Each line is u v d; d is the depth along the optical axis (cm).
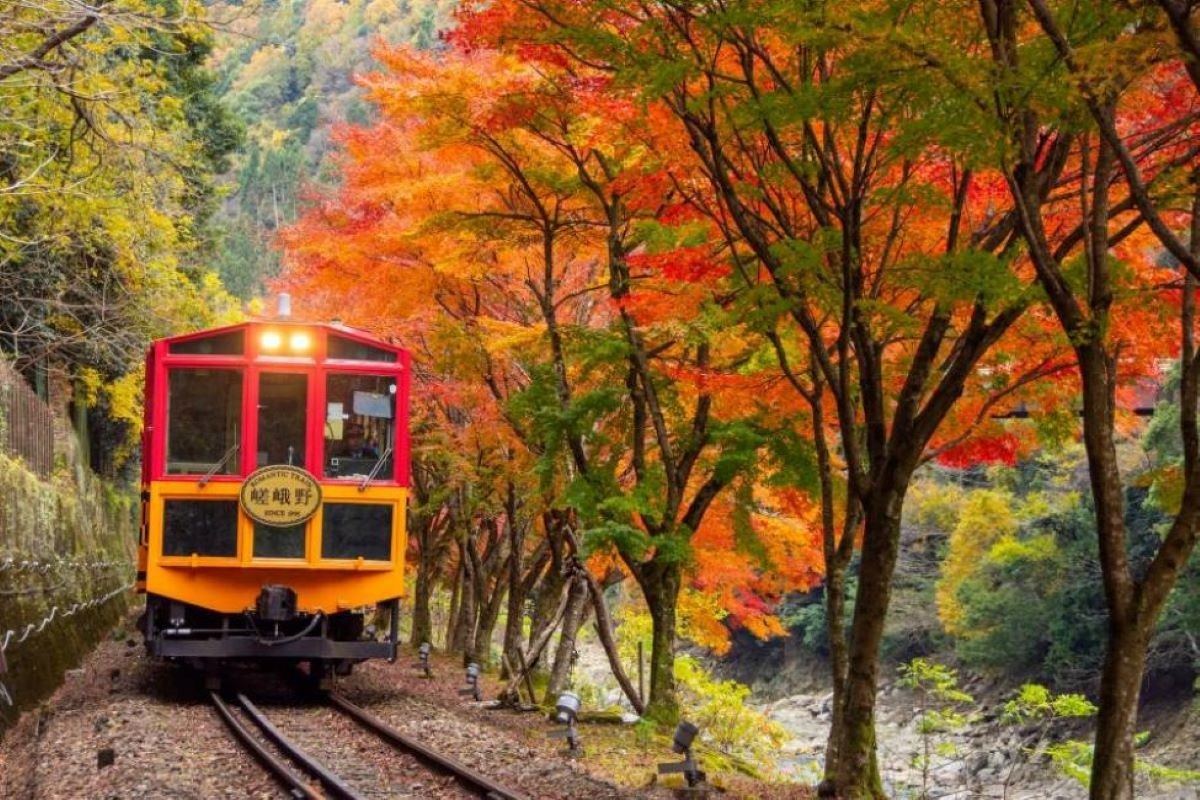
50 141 1589
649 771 1234
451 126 1413
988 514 3700
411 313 1878
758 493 1819
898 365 1355
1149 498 3028
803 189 1048
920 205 1095
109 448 4097
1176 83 1032
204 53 3170
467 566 2822
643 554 1500
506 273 1775
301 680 1817
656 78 962
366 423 1580
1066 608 3775
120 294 2175
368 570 1562
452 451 2114
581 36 1031
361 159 1788
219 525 1534
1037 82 797
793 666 5541
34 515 2019
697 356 1506
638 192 1391
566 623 1847
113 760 1068
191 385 1544
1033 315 1206
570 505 1460
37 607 1847
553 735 1417
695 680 2097
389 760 1168
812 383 1362
